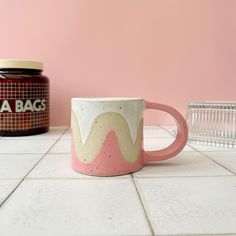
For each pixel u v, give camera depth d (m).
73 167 0.36
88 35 0.72
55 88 0.73
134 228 0.22
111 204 0.26
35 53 0.71
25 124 0.59
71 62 0.72
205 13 0.73
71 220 0.23
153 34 0.72
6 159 0.42
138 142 0.36
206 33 0.73
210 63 0.74
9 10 0.70
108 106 0.33
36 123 0.61
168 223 0.23
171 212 0.25
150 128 0.71
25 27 0.71
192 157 0.44
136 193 0.29
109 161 0.34
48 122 0.66
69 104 0.73
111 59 0.73
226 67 0.74
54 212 0.24
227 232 0.21
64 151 0.47
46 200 0.27
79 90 0.73
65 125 0.73
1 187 0.30
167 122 0.75
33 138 0.58
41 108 0.62
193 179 0.33
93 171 0.34
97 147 0.34
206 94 0.74
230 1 0.73
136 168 0.36
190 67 0.73
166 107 0.38
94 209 0.25
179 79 0.73
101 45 0.72
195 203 0.26
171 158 0.43
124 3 0.72
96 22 0.72
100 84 0.73
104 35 0.72
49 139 0.57
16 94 0.58
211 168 0.38
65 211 0.25
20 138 0.58
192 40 0.73
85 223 0.23
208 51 0.73
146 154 0.38
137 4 0.72
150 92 0.73
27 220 0.23
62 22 0.71
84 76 0.73
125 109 0.34
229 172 0.36
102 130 0.33
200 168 0.38
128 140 0.35
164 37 0.73
